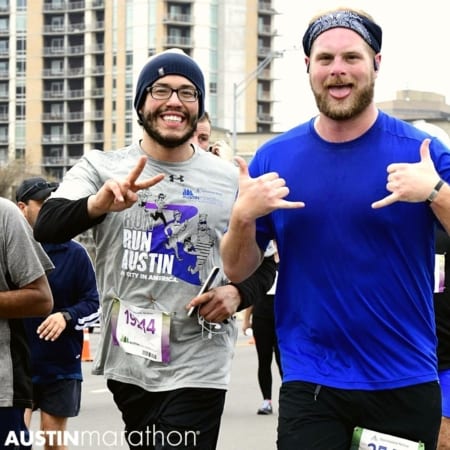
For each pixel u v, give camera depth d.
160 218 4.66
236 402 10.60
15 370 4.48
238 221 3.76
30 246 4.53
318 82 3.78
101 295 4.84
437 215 3.60
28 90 119.44
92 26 117.25
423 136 3.84
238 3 116.56
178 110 4.66
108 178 4.72
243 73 116.62
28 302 4.47
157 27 114.00
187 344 4.64
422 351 3.79
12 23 120.38
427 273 3.84
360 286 3.75
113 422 9.01
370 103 3.81
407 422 3.75
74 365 6.30
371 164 3.78
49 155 119.38
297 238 3.83
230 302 4.61
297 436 3.74
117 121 116.12
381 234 3.74
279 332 3.97
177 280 4.64
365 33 3.76
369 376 3.75
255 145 50.81
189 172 4.73
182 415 4.59
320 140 3.86
